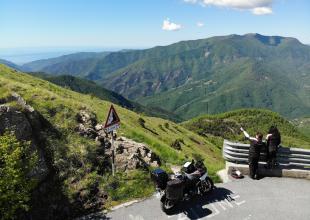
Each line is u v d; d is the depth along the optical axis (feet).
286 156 59.72
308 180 58.49
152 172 47.91
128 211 49.55
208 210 48.78
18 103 57.31
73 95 205.67
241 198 52.01
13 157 40.34
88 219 48.14
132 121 181.57
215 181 59.11
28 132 53.06
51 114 66.49
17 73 205.87
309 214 47.52
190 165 50.67
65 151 57.67
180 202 51.08
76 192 51.70
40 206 47.52
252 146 57.00
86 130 65.26
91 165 57.57
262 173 59.93
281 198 51.93
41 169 50.44
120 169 59.77
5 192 39.22
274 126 57.88
